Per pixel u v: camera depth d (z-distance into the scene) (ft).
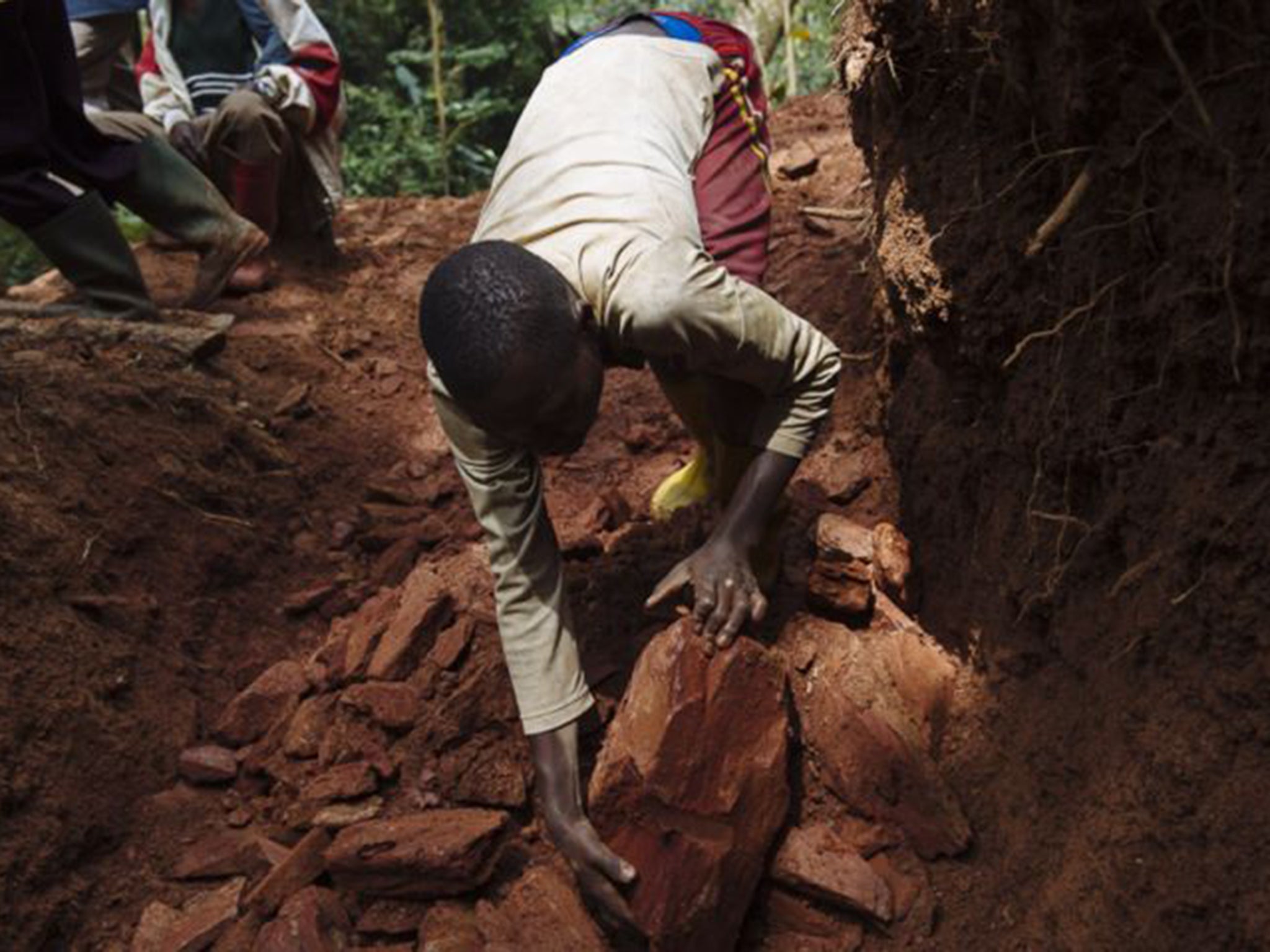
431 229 15.75
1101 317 6.54
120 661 8.76
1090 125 6.20
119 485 9.60
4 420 9.34
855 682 8.07
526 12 27.20
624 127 7.19
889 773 7.57
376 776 8.14
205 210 12.31
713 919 6.85
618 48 7.87
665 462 11.03
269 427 11.25
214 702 9.17
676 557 9.38
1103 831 6.27
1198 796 5.85
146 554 9.49
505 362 5.88
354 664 8.80
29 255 20.33
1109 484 6.83
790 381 7.13
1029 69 6.63
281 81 13.24
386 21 26.99
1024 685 7.65
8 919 7.31
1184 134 5.71
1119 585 6.36
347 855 7.29
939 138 8.04
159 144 12.22
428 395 12.32
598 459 11.18
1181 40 5.55
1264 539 5.63
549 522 7.34
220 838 8.12
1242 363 5.68
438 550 10.32
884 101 8.58
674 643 7.11
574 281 6.54
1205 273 5.74
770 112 16.53
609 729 7.41
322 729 8.57
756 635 8.42
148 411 10.25
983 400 8.01
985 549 8.02
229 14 13.67
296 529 10.62
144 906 7.77
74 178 11.71
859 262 11.79
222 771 8.48
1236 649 5.82
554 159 7.06
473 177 25.46
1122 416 6.59
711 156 8.00
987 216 7.45
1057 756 7.06
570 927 7.15
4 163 10.85
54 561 8.79
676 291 6.33
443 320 6.02
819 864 7.24
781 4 19.77
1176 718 6.07
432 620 8.89
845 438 10.22
